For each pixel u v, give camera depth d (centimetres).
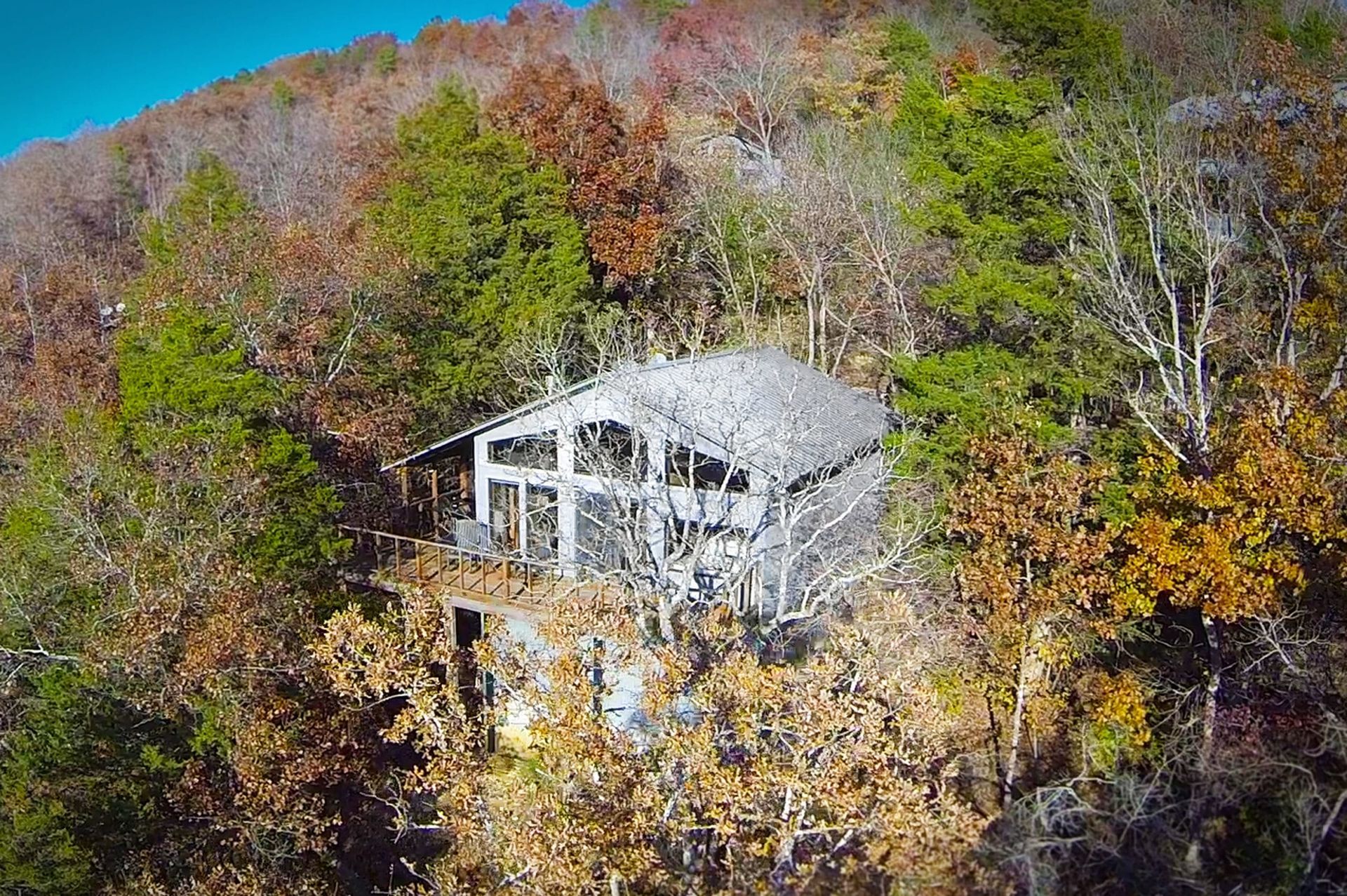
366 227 3659
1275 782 1620
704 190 4144
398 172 3931
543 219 3703
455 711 1750
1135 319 2441
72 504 2283
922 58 4678
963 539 2312
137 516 2223
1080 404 2503
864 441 2650
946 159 2794
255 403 2445
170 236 4103
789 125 4916
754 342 3291
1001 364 2466
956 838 1558
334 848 2175
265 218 4150
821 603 2231
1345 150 2275
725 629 1786
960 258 2709
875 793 1517
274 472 2358
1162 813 1602
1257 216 2509
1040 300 2405
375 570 2662
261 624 2045
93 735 1958
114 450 2397
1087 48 2764
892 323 3519
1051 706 2084
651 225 4000
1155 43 3319
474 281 3519
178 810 1909
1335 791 1538
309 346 2919
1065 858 1548
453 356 3341
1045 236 2569
